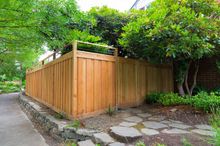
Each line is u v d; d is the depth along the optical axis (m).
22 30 4.30
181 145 3.19
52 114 5.75
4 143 4.52
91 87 5.07
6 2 3.36
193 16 5.35
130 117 4.99
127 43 6.20
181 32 5.12
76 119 4.67
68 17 4.54
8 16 3.72
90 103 5.01
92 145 3.56
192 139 3.40
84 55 4.94
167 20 5.39
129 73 6.19
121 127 4.07
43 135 5.09
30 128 5.83
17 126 6.12
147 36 5.41
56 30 4.48
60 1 4.20
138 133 3.66
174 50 5.32
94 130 4.04
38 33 4.48
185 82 7.35
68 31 4.88
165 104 6.01
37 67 9.13
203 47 5.33
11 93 18.39
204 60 7.88
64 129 4.32
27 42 4.92
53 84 6.37
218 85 7.41
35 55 10.03
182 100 5.89
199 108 5.26
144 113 5.42
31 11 3.84
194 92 7.54
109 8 7.96
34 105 7.68
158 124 4.37
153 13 5.87
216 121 3.71
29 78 11.77
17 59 10.71
